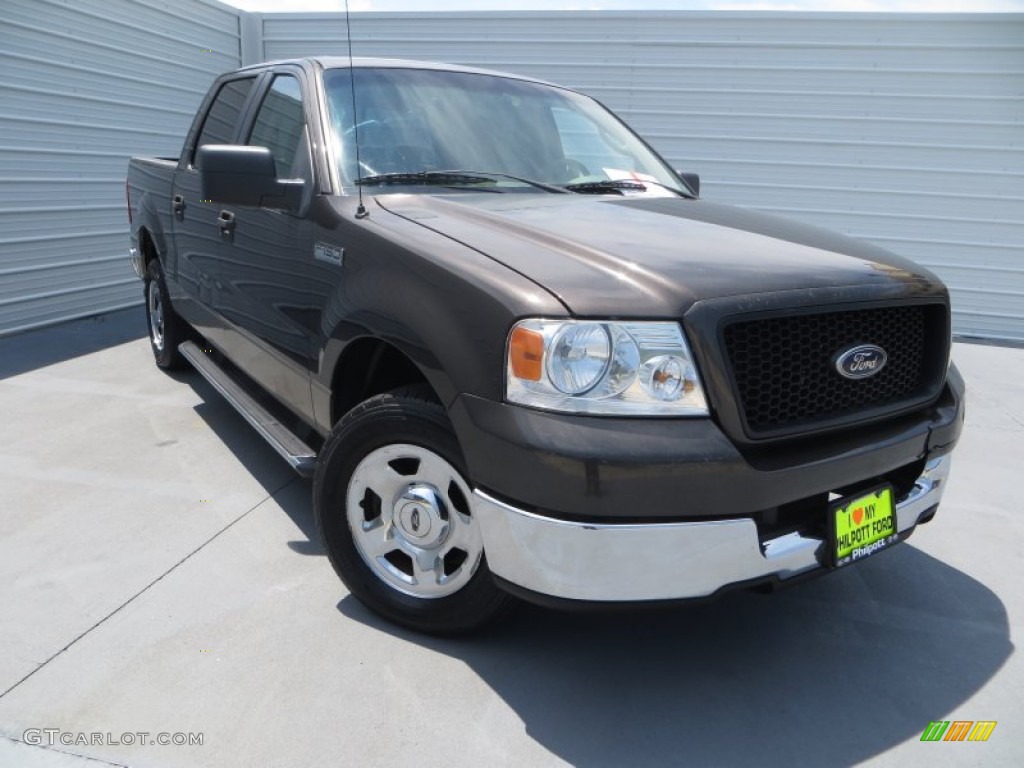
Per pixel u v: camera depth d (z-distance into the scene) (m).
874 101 7.94
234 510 3.33
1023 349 7.66
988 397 5.77
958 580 3.04
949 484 4.04
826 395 2.18
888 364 2.35
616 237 2.37
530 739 2.09
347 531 2.57
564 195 3.07
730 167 8.41
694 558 1.95
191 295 4.23
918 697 2.33
